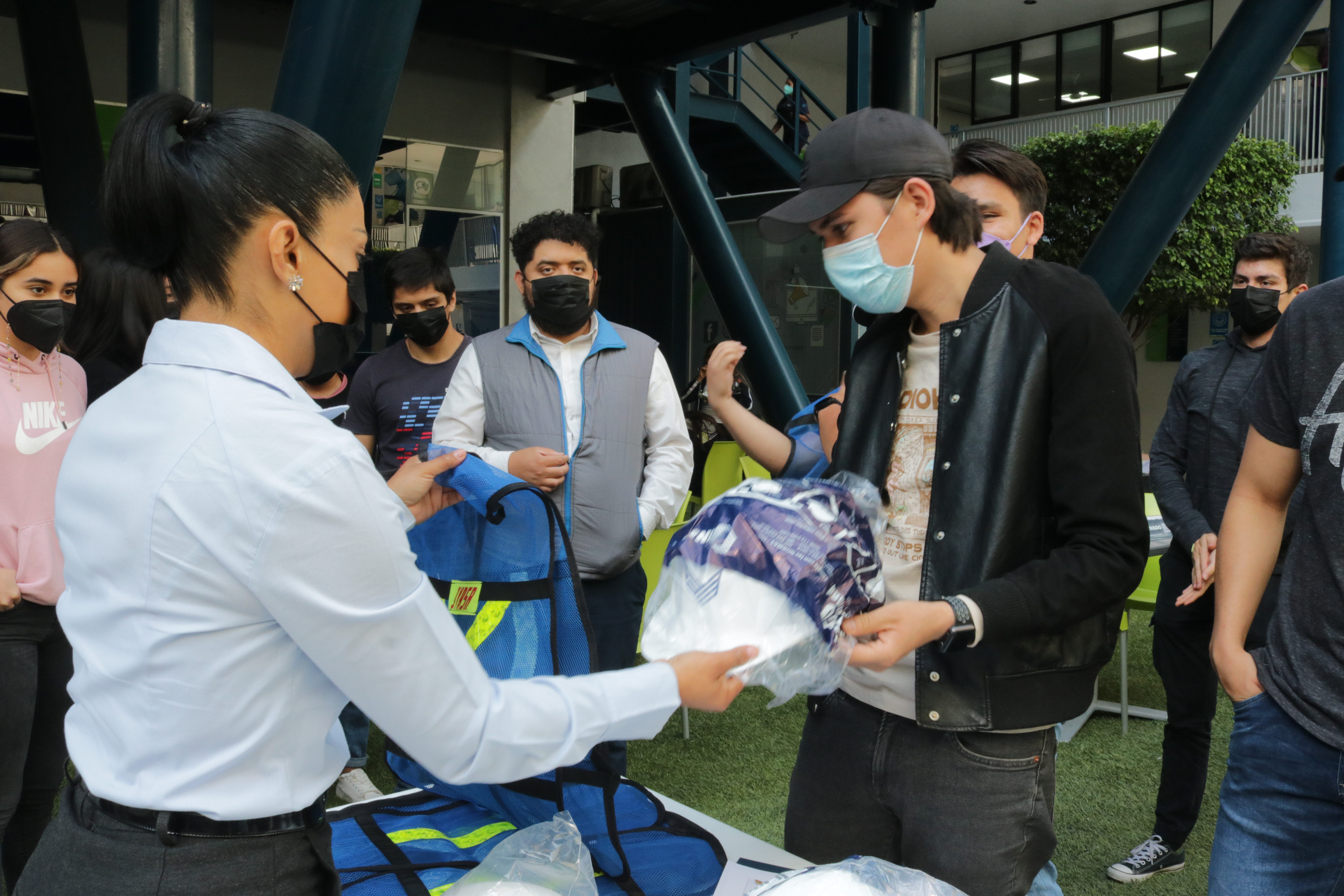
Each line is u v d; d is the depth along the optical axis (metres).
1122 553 1.18
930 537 1.30
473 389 2.51
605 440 2.46
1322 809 1.37
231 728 0.79
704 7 4.55
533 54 4.82
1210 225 11.68
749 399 6.29
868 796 1.42
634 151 15.04
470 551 1.29
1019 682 1.25
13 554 1.98
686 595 1.01
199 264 0.82
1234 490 1.56
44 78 3.20
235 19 5.28
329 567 0.75
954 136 16.55
